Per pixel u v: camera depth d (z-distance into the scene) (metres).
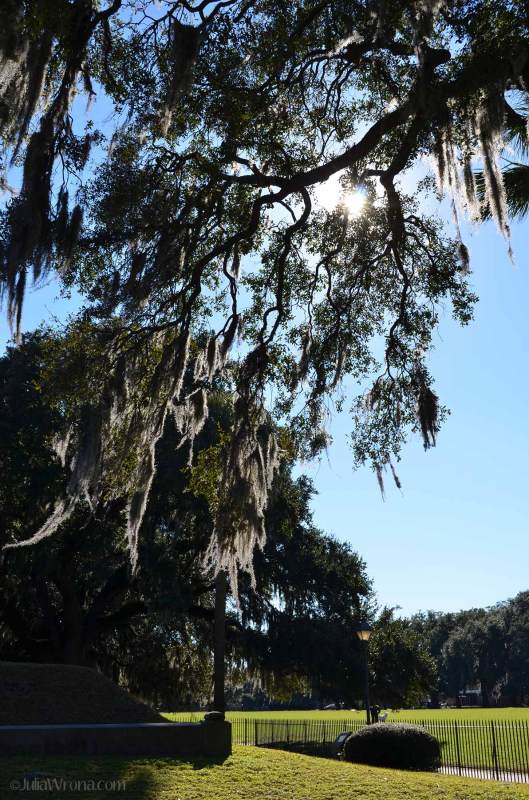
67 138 9.33
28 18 8.43
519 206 11.69
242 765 14.77
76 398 10.65
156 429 11.16
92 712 18.42
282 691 33.31
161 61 9.74
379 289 12.85
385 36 9.81
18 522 28.67
